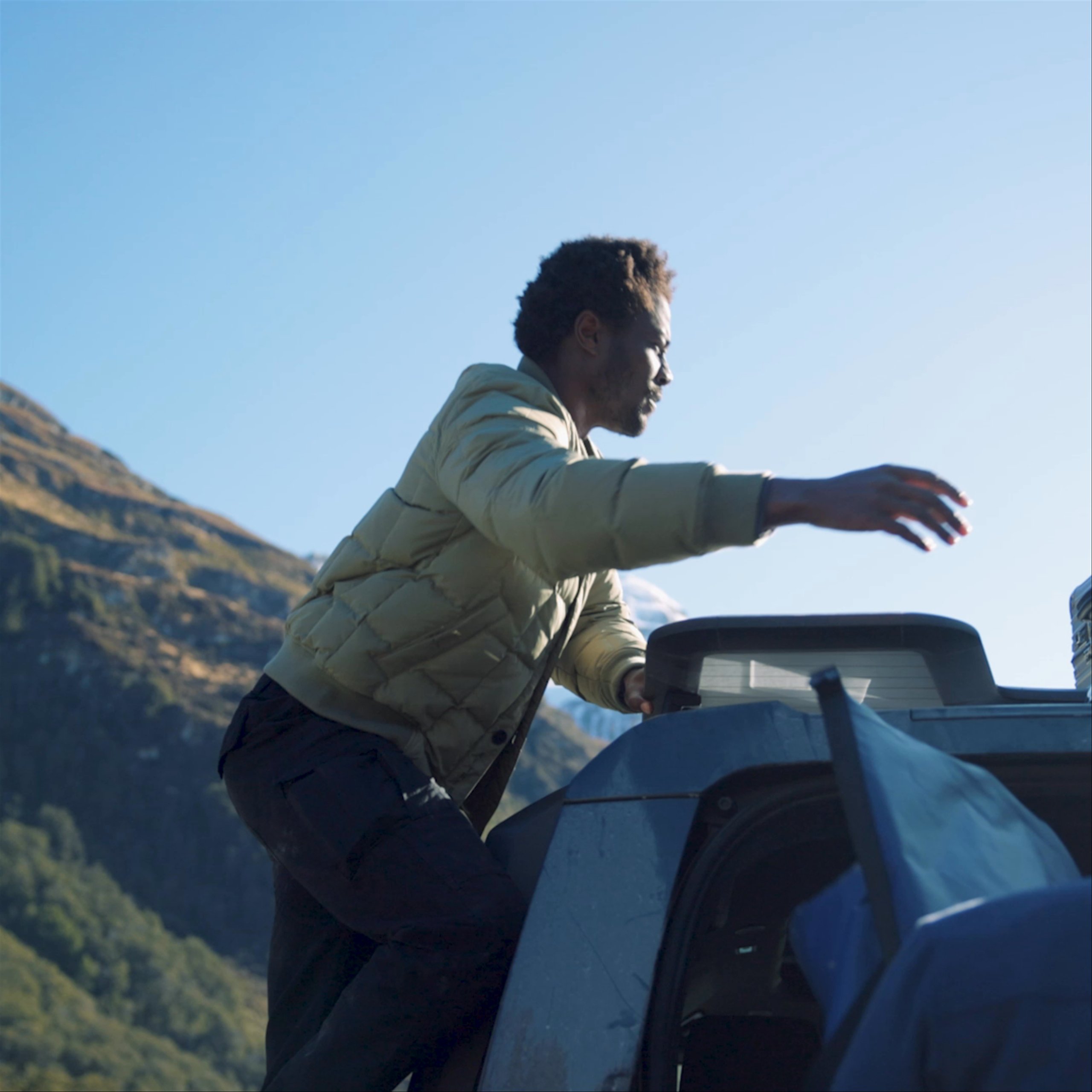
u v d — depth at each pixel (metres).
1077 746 1.54
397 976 1.66
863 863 1.18
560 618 2.12
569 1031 1.39
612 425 2.35
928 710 1.58
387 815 1.80
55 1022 91.12
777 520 1.54
